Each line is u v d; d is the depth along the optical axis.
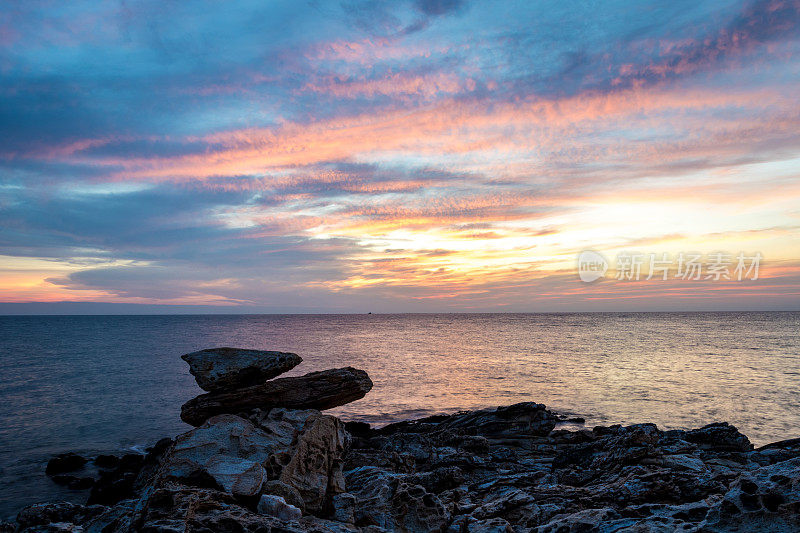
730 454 20.91
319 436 13.66
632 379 57.19
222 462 11.77
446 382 56.75
